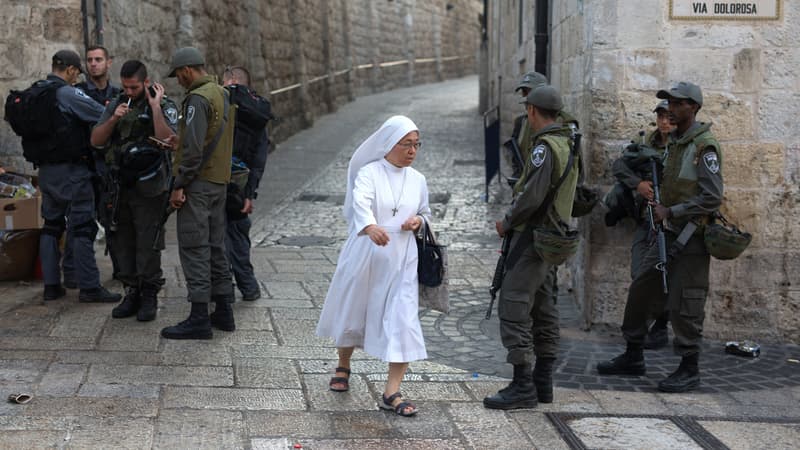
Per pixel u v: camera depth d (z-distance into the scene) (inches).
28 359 194.9
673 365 220.4
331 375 195.8
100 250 323.0
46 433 153.3
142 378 186.1
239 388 184.1
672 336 244.4
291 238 364.2
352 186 179.2
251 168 246.5
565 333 245.8
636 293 205.2
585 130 249.1
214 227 221.3
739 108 238.1
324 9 863.7
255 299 259.9
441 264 174.4
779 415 183.2
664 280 194.4
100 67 255.6
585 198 193.5
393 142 172.4
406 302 171.0
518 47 535.5
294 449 153.5
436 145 649.6
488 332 241.8
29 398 169.0
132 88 220.1
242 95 240.2
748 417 180.9
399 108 930.7
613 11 236.5
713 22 236.1
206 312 217.8
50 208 245.6
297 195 463.8
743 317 244.5
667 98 202.1
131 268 231.0
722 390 200.5
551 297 183.5
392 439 160.4
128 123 220.2
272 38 671.1
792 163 239.1
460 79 1531.7
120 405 169.3
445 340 233.5
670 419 177.0
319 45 854.5
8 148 306.5
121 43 375.9
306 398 180.4
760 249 242.2
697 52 237.1
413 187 175.9
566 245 167.8
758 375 213.3
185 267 215.9
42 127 237.3
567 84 283.9
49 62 311.1
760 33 235.9
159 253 229.6
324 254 333.4
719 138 239.6
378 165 175.2
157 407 169.5
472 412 177.2
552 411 180.1
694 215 196.5
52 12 310.5
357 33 1083.3
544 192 170.7
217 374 191.9
